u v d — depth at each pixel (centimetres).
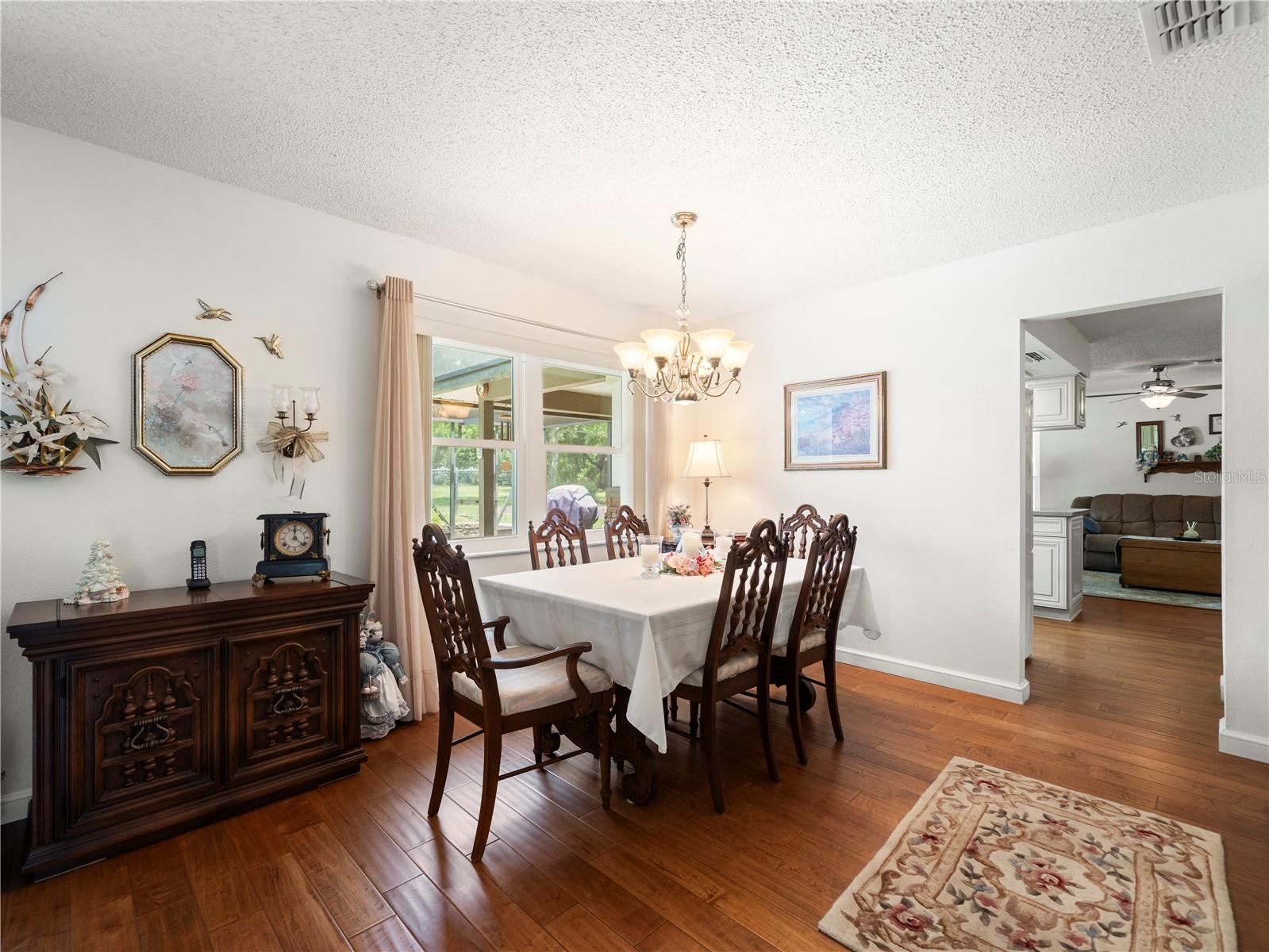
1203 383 761
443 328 329
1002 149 227
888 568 370
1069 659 393
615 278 378
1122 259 290
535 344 374
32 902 166
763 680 234
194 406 248
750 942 152
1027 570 389
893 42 169
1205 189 258
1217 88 189
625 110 204
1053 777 234
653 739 190
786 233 305
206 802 204
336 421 290
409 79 188
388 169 245
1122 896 165
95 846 182
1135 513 781
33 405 210
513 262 350
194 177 250
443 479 345
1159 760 248
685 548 289
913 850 188
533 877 177
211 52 176
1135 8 156
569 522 338
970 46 171
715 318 464
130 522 233
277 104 202
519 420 380
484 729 190
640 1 154
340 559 292
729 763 251
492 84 190
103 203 229
